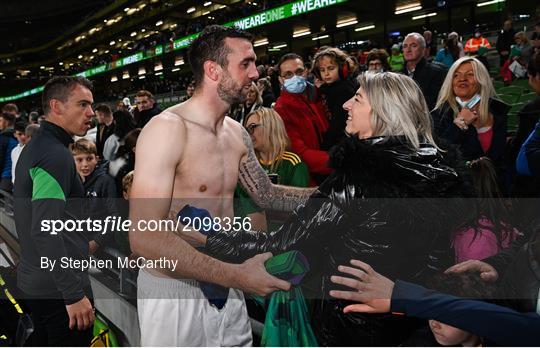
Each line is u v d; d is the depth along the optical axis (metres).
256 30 17.89
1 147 4.73
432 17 14.27
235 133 1.46
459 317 0.94
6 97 49.09
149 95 4.59
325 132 2.58
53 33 48.88
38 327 1.90
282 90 2.71
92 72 37.06
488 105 2.28
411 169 1.01
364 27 16.73
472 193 1.16
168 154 1.17
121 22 34.19
